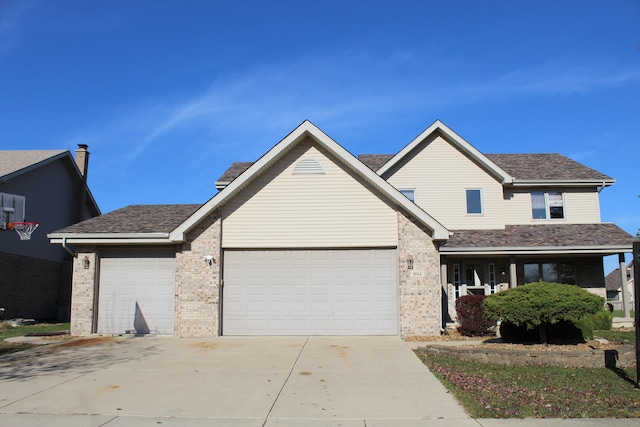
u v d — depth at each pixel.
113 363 11.33
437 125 21.08
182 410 7.78
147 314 15.98
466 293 20.81
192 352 12.63
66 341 14.70
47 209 27.33
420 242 15.24
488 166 20.98
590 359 10.70
